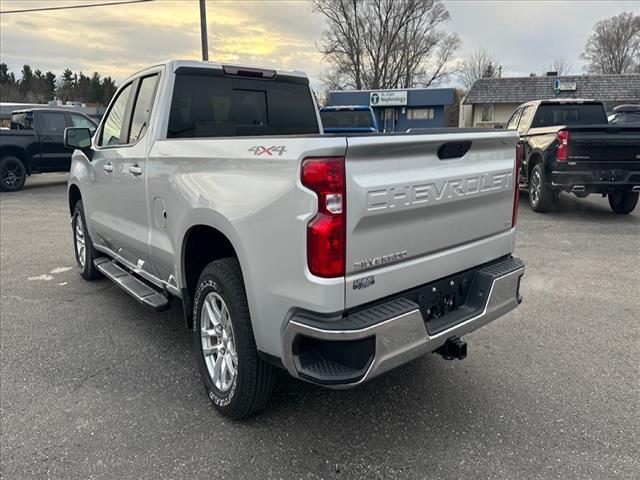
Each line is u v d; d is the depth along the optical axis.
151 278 3.94
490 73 68.00
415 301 2.68
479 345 3.94
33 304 4.95
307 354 2.45
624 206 9.00
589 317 4.46
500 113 44.62
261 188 2.47
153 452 2.70
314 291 2.27
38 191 13.80
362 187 2.28
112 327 4.38
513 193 3.27
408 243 2.56
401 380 3.43
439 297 2.83
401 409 3.09
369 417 3.01
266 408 3.11
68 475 2.53
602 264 6.04
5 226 8.91
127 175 3.93
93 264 5.45
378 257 2.41
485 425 2.91
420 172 2.55
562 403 3.13
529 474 2.51
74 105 26.56
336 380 2.31
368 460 2.63
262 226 2.45
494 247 3.19
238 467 2.58
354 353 2.33
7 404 3.17
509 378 3.44
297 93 4.60
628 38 70.31
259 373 2.76
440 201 2.66
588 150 8.09
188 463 2.62
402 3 52.00
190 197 3.02
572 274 5.66
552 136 8.56
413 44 54.06
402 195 2.44
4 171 13.34
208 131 3.91
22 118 14.68
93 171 4.75
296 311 2.38
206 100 3.94
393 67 54.53
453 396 3.22
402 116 37.75
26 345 4.02
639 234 7.58
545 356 3.75
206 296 3.06
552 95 43.06
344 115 14.81
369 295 2.40
